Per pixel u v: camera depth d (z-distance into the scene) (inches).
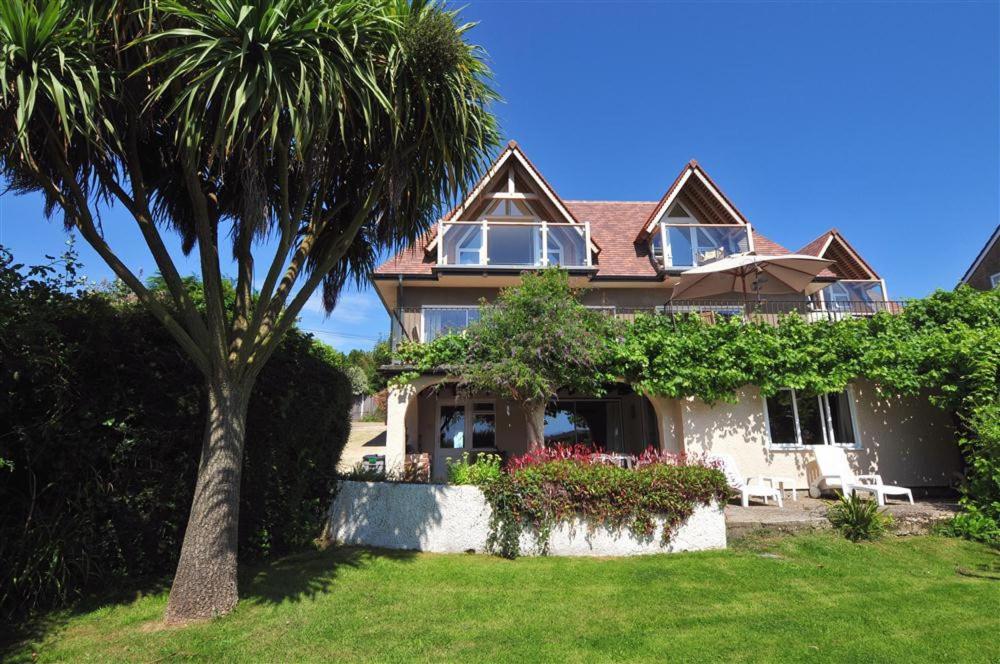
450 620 197.2
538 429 389.1
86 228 203.8
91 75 179.9
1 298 184.7
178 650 172.1
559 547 287.4
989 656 166.4
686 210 667.4
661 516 292.5
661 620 195.9
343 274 300.2
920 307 461.1
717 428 449.7
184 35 183.6
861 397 457.7
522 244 603.8
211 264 213.9
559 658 166.1
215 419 213.3
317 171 228.1
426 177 256.2
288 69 195.0
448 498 303.6
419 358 454.6
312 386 320.8
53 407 206.7
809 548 288.5
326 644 176.7
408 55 227.8
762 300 557.3
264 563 272.8
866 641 176.7
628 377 440.5
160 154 252.1
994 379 367.9
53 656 167.8
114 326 229.3
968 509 320.5
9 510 198.5
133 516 230.4
